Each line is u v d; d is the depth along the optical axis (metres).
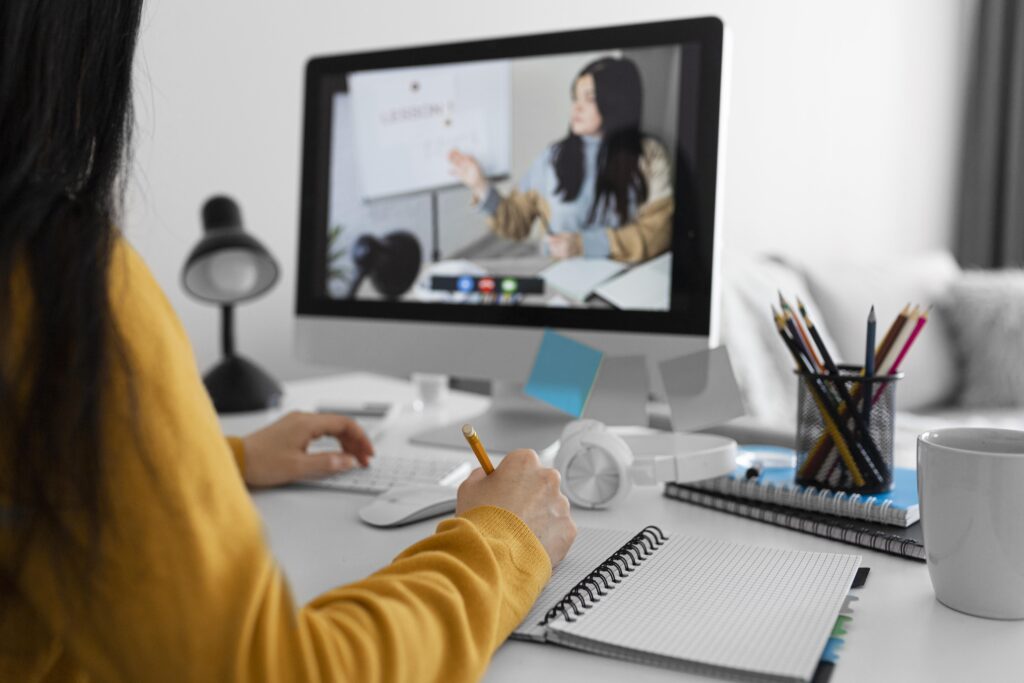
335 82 1.21
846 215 3.24
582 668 0.51
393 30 1.98
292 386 1.59
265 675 0.38
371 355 1.20
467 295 1.12
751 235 2.90
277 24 1.81
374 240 1.19
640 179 1.01
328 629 0.42
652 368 0.99
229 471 0.40
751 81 2.81
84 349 0.35
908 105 3.43
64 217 0.37
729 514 0.83
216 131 1.74
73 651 0.37
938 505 0.59
